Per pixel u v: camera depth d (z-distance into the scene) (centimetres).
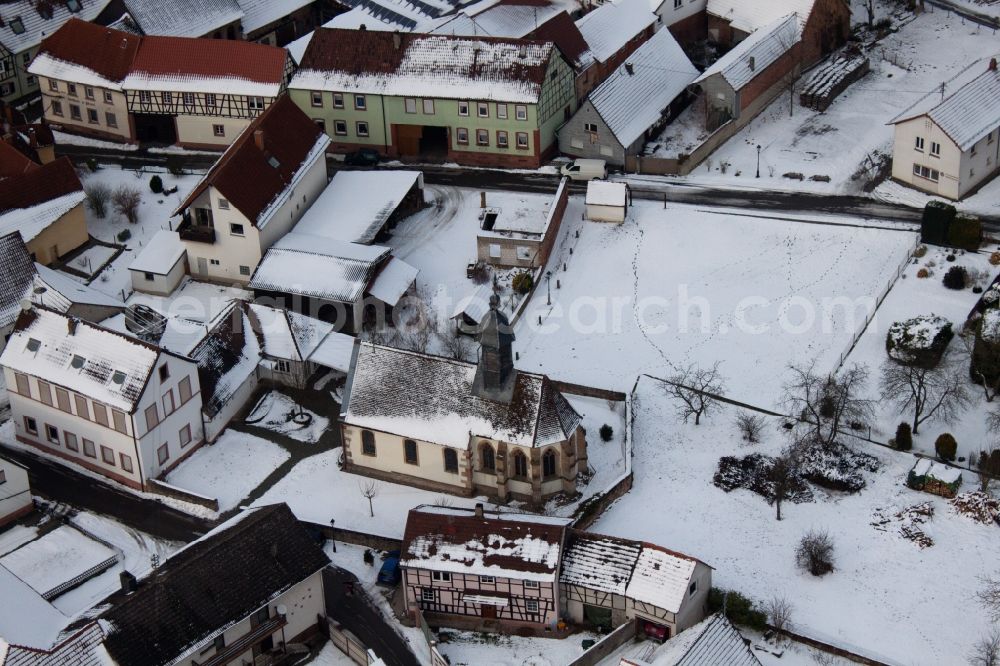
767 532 11712
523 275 14575
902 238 14675
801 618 10925
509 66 16262
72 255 15312
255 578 10681
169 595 10406
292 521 11038
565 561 11006
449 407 12106
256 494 12412
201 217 14688
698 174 16112
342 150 17062
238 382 13238
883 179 15662
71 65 17200
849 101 16962
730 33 18262
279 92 16625
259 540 10844
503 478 12056
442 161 16800
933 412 12619
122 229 15675
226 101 16700
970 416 12669
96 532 12050
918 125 15050
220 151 17062
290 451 12875
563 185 15525
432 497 12300
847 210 15262
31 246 14838
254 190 14625
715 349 13712
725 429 12762
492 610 11150
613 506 12056
